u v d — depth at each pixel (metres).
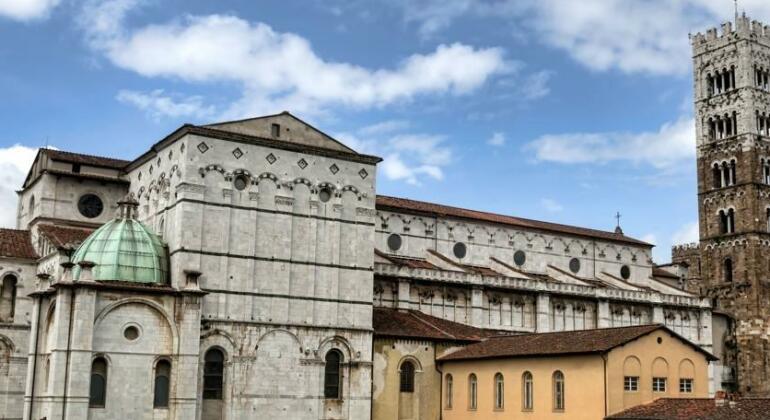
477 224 115.50
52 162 90.06
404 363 88.12
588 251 125.25
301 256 81.19
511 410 80.69
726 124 140.00
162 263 75.50
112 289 69.88
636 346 73.69
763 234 134.38
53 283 72.75
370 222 85.62
